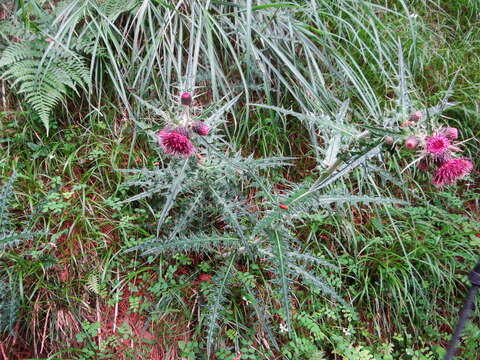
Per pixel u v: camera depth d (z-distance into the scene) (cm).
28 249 226
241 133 294
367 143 174
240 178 247
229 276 212
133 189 257
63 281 222
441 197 307
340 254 267
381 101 313
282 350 223
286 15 303
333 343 232
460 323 141
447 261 269
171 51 276
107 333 216
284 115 296
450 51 365
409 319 256
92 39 290
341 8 314
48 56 271
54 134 268
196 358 216
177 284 233
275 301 238
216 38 304
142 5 280
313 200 193
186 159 204
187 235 238
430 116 183
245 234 225
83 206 241
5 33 288
